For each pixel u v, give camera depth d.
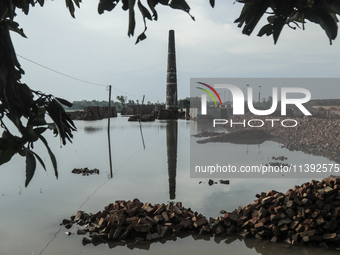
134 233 8.21
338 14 1.95
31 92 2.20
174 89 93.88
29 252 7.21
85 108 84.81
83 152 24.17
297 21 2.31
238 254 7.25
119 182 14.16
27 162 2.18
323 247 7.58
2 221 9.22
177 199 11.38
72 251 7.33
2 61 2.01
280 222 8.09
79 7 2.98
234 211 9.59
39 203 11.02
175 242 7.99
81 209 10.34
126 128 51.47
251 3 2.06
